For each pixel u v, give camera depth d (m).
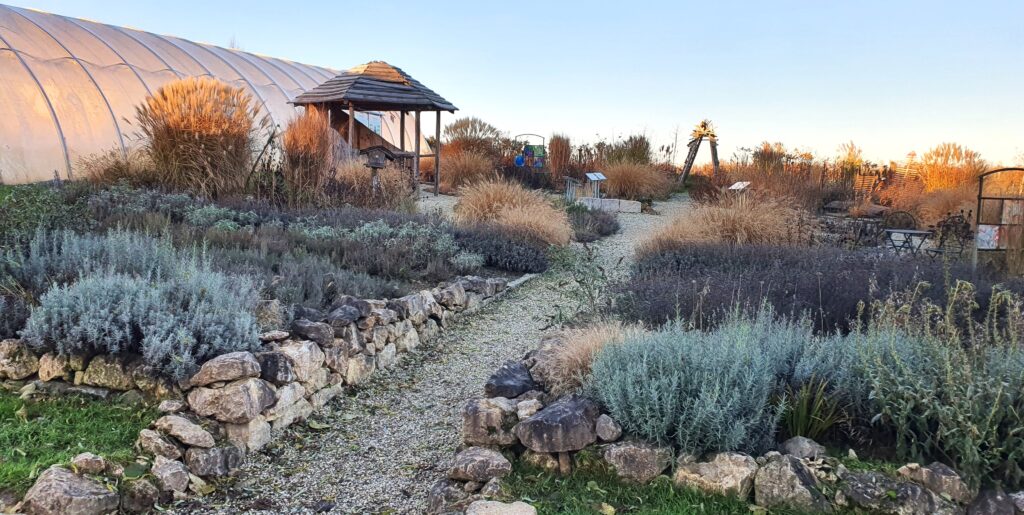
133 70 13.88
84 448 3.12
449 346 5.75
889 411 3.05
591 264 8.17
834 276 6.05
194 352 3.83
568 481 3.10
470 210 11.14
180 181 9.95
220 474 3.27
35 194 7.29
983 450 2.87
